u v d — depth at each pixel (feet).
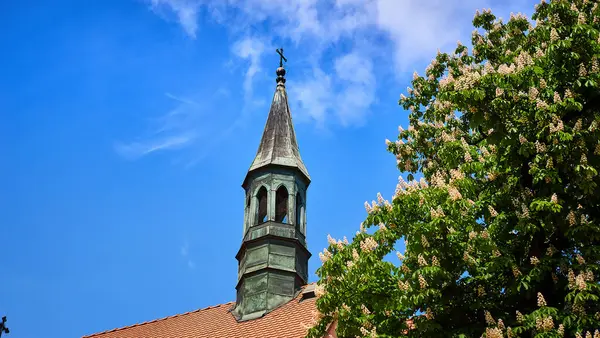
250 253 100.68
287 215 103.91
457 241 51.37
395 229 55.26
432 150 69.56
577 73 53.01
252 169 108.47
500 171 54.90
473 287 51.80
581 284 45.52
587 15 57.36
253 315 93.86
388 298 52.95
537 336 44.57
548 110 50.49
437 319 50.72
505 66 53.31
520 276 49.19
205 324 96.12
